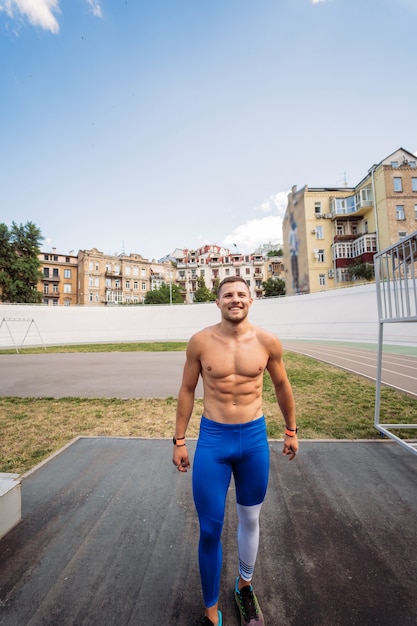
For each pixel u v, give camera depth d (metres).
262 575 1.96
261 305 34.31
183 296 75.00
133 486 3.08
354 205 35.72
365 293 24.98
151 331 38.25
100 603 1.77
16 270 41.78
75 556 2.14
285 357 13.95
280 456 3.69
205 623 1.59
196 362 1.77
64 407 6.21
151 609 1.73
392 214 32.22
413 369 9.90
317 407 5.73
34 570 2.02
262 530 2.39
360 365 11.07
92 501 2.83
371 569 1.98
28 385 8.80
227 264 74.44
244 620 1.61
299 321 30.09
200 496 1.61
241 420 1.68
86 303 61.66
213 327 1.80
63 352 21.28
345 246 35.28
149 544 2.25
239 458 1.66
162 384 8.52
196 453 1.70
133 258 70.06
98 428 4.88
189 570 2.00
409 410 5.40
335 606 1.73
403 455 3.66
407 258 3.68
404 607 1.71
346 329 25.06
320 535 2.32
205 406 1.74
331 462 3.51
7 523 2.41
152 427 4.88
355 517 2.53
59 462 3.63
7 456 3.87
